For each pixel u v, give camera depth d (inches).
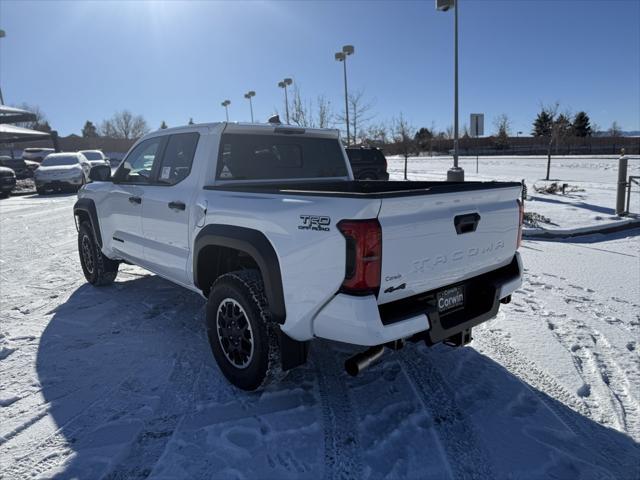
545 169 1015.6
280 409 122.5
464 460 103.1
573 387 131.7
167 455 105.0
